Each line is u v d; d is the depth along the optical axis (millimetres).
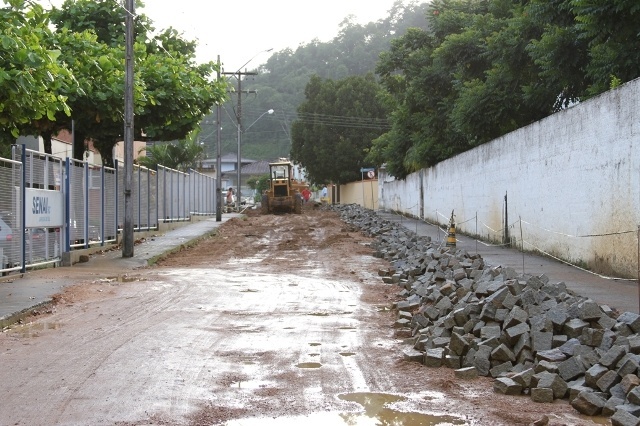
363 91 69000
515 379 6773
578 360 6746
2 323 10219
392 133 43312
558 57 19312
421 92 34125
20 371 7562
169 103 23375
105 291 13906
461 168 28891
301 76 105000
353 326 10383
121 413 6125
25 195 16266
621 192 14188
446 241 21875
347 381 7246
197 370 7652
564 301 9047
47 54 13016
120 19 26219
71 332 9766
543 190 19172
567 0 18094
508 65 23750
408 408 6336
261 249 24734
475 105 24734
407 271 15555
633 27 15828
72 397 6594
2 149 28422
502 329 7891
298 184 61906
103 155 25906
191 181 39938
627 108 13891
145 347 8758
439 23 35875
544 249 19078
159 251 22297
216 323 10523
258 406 6379
